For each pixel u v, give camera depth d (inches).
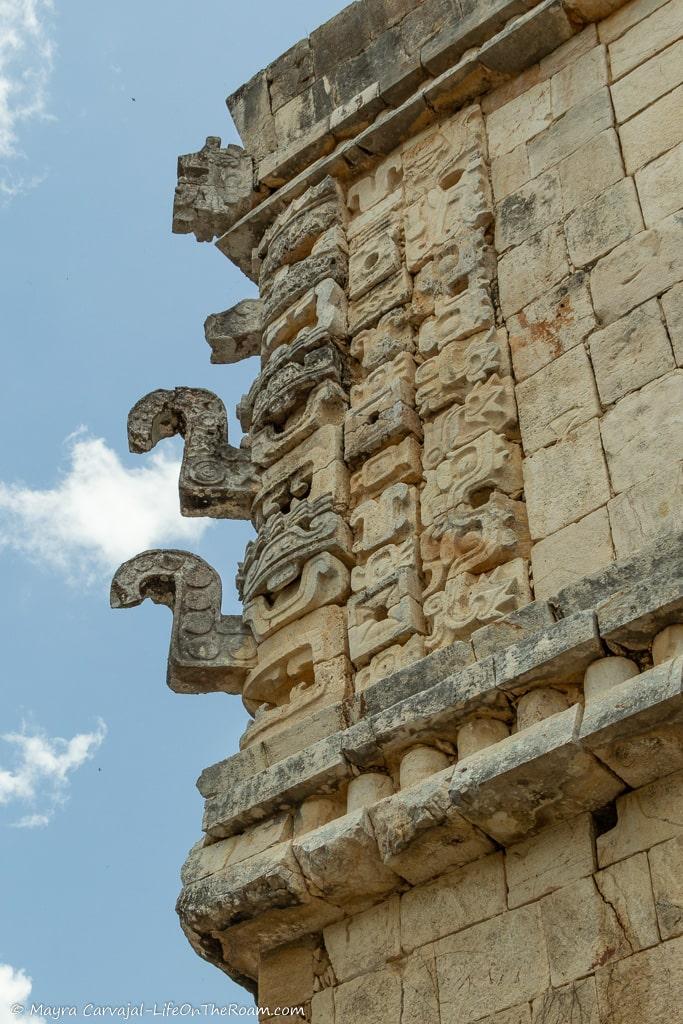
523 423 412.8
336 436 461.7
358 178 539.8
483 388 425.7
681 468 366.6
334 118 545.0
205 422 504.1
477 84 504.4
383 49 553.6
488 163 484.7
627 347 399.9
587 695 337.7
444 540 405.4
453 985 336.8
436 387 445.7
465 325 445.4
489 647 363.3
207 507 483.8
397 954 351.9
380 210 517.0
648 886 318.0
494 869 346.6
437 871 354.6
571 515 383.2
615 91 459.2
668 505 363.6
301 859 364.5
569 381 408.5
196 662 438.9
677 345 387.5
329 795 378.3
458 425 427.8
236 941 382.0
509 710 352.8
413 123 521.7
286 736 397.1
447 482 419.2
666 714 316.2
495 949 334.3
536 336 426.3
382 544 424.5
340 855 358.3
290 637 427.5
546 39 488.4
